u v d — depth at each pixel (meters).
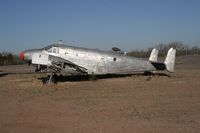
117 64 18.64
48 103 10.48
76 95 12.34
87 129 6.97
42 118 8.16
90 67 18.14
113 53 18.80
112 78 19.06
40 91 13.60
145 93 12.70
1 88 14.78
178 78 18.69
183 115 8.34
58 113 8.81
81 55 17.95
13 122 7.73
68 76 20.28
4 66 43.12
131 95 12.20
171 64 19.50
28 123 7.61
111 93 12.81
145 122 7.57
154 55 20.41
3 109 9.45
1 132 6.81
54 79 16.89
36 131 6.87
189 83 15.97
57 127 7.19
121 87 14.80
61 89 14.26
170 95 12.05
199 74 21.42
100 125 7.33
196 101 10.58
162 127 7.07
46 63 16.48
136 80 17.81
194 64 36.22
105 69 18.44
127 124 7.39
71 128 7.08
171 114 8.49
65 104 10.27
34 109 9.43
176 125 7.23
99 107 9.68
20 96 12.15
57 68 16.66
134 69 19.06
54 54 17.64
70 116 8.39
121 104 10.17
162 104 10.09
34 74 23.78
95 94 12.56
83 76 20.25
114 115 8.45
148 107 9.59
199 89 13.62
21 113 8.85
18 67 38.94
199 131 6.67
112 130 6.86
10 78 20.30
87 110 9.22
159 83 16.22
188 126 7.12
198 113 8.57
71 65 17.23
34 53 17.06
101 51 18.58
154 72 21.05
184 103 10.23
